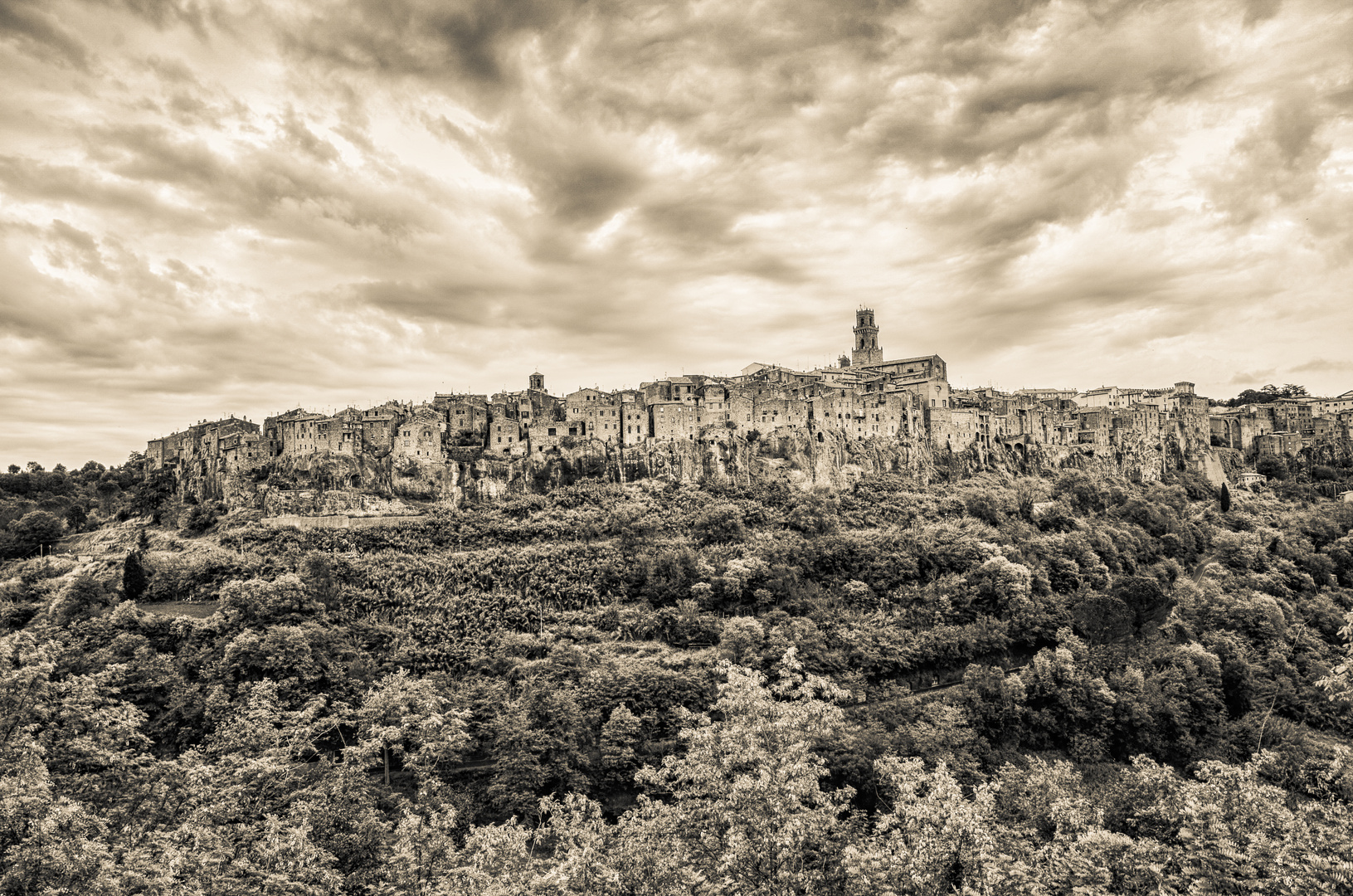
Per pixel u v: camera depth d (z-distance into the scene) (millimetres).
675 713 111000
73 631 130625
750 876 47125
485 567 157125
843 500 194000
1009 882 52094
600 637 137000
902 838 54188
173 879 52062
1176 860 58844
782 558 156125
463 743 96062
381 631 137250
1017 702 111312
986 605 140500
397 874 60000
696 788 56906
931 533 169500
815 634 127688
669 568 155875
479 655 131625
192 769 70250
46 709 75125
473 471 197000
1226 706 115562
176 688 113812
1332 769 69500
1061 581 153875
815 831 50625
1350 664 54219
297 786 78500
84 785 70938
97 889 47688
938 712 106375
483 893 53125
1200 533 195250
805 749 55844
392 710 101125
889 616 138875
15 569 179375
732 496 192625
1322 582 166500
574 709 106750
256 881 56281
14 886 46750
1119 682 113500
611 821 97375
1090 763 105188
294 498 182125
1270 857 53594
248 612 134500
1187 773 103562
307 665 118250
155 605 149250
